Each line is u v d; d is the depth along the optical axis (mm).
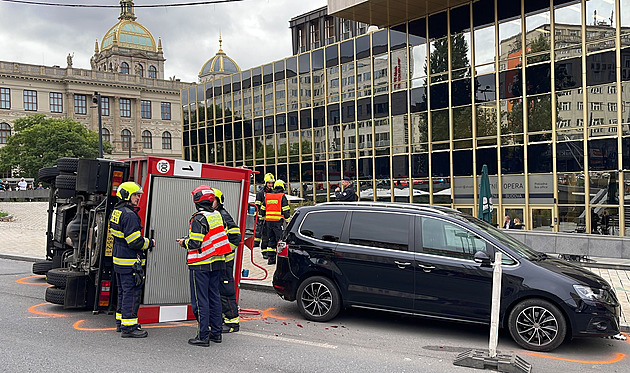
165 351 6270
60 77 86562
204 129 44031
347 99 30844
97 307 7727
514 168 22938
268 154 37438
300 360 6055
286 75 35562
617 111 20000
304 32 44750
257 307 9008
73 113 87500
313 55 33312
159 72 107750
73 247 8680
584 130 20859
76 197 8633
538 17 22219
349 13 26109
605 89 20391
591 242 13914
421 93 26500
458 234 7270
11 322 7566
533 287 6688
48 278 8383
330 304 7859
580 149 20984
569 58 21344
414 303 7301
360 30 39562
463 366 5980
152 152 96125
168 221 7512
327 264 7875
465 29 24656
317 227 8148
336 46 31500
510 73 23125
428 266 7227
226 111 41656
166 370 5578
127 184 6973
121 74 92438
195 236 6539
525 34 22609
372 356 6289
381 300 7504
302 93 34281
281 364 5895
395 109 27844
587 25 20859
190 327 7438
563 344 7016
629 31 19750
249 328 7543
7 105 82000
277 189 13367
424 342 6984
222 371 5598
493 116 23703
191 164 7660
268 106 37344
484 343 7000
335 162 31703
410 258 7359
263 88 37781
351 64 30531
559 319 6590
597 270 13359
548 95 21953
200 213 6648
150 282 7441
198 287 6535
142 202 7277
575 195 21109
